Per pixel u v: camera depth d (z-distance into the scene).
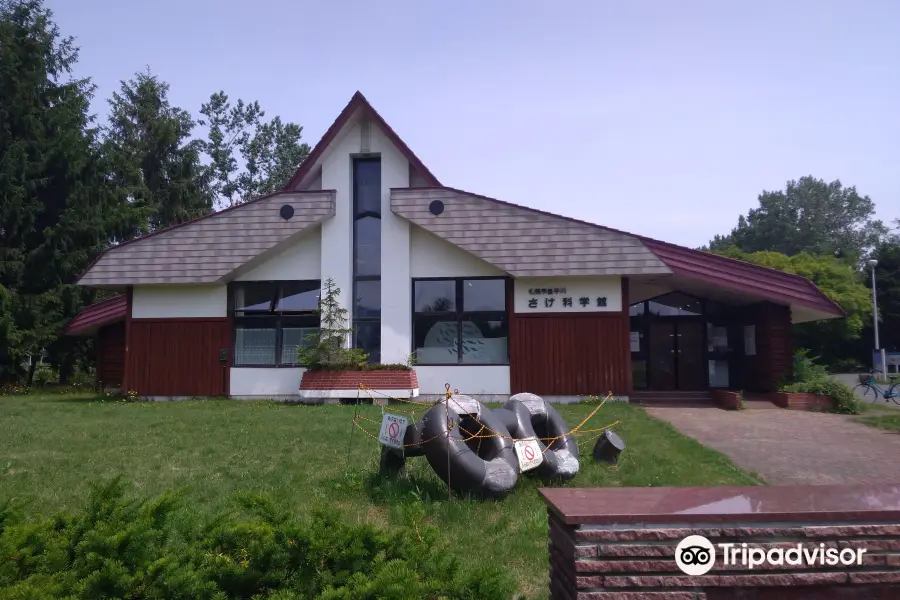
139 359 18.98
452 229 17.83
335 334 17.98
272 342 18.84
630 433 12.51
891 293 46.00
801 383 17.31
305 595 3.76
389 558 4.03
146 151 40.91
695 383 20.08
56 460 9.61
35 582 3.59
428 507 7.16
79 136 27.28
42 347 25.91
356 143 18.81
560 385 17.80
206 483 8.30
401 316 18.28
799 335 42.72
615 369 17.69
